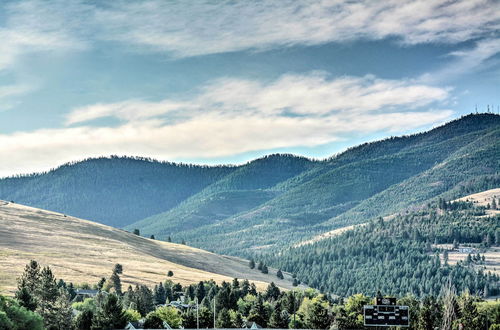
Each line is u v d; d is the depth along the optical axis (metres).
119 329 190.75
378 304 154.25
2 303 156.00
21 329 156.88
